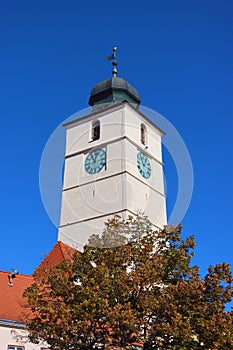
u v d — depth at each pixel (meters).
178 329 22.83
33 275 27.00
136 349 23.94
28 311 33.38
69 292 25.44
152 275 24.22
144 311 23.48
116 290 23.92
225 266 26.77
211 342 23.77
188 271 26.16
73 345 23.64
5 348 30.36
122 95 55.56
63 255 39.97
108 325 23.45
